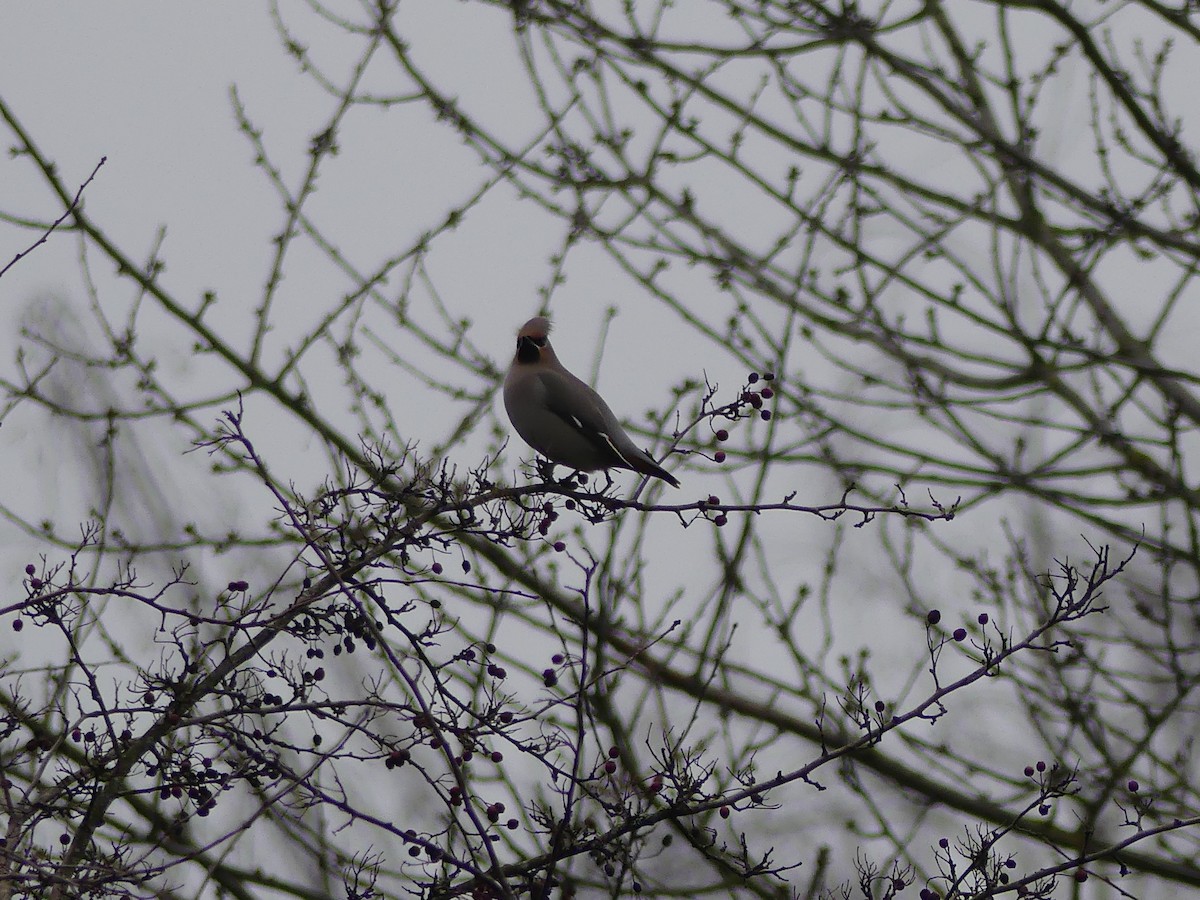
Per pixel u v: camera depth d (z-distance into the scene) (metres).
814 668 12.84
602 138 14.43
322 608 7.76
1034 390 14.48
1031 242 15.24
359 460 10.59
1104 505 13.94
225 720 7.52
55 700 8.00
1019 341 14.41
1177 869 11.30
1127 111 14.56
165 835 7.54
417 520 8.08
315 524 7.96
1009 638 8.20
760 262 14.63
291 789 7.32
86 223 12.31
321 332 12.88
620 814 7.70
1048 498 13.96
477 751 7.72
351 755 7.39
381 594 7.77
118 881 6.98
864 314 14.58
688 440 13.68
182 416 12.30
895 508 9.02
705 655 12.35
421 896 7.44
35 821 7.28
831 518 9.13
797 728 12.45
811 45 14.39
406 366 13.36
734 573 12.73
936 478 14.19
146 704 7.65
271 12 13.24
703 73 14.48
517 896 7.59
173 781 7.42
